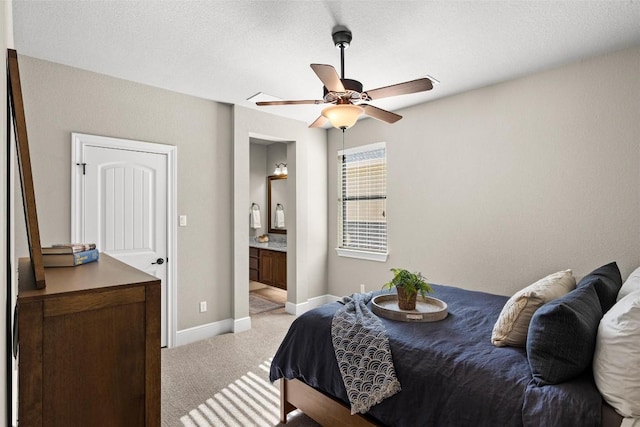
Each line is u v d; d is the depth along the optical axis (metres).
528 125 3.02
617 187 2.57
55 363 0.89
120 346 0.99
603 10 2.07
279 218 6.17
